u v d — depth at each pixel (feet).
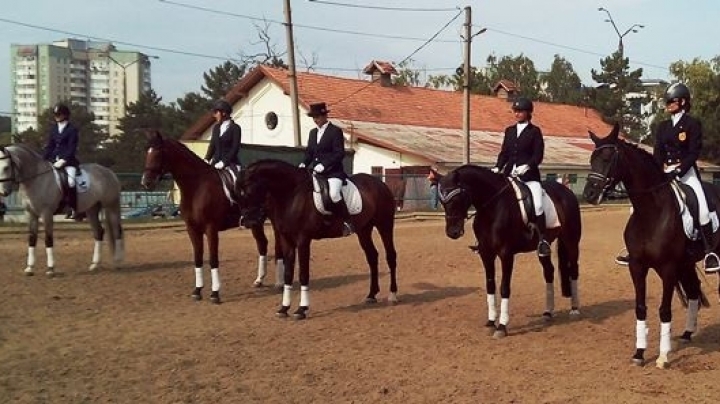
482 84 239.71
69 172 41.45
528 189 29.99
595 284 41.32
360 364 25.11
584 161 132.98
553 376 23.95
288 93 116.37
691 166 26.00
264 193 31.45
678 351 27.12
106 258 49.49
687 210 24.88
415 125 128.57
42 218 40.91
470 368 24.80
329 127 33.24
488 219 29.12
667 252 24.72
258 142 122.21
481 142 127.54
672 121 26.61
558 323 31.89
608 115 191.62
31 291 37.68
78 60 330.13
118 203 45.09
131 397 21.50
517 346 27.89
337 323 31.55
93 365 24.72
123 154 207.92
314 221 32.01
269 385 22.75
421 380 23.36
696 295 28.35
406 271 45.80
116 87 334.03
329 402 21.26
